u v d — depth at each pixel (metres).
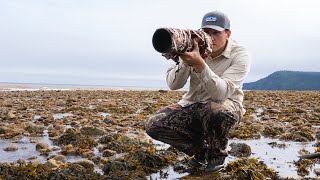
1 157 3.06
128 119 5.51
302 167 2.64
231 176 2.38
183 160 2.79
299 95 12.80
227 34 2.38
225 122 2.42
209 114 2.43
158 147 3.41
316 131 4.45
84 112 6.76
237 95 2.48
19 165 2.58
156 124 2.58
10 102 9.35
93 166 2.69
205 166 2.61
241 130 4.30
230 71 2.38
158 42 1.79
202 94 2.54
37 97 12.19
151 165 2.68
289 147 3.54
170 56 1.92
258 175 2.38
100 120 5.43
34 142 3.72
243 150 3.19
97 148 3.42
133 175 2.34
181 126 2.58
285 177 2.46
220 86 2.21
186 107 2.58
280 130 4.40
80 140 3.62
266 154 3.19
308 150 3.40
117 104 8.83
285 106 8.06
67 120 5.43
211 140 2.49
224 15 2.33
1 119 5.47
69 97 12.19
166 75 2.61
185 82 2.56
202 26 2.34
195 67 2.13
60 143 3.63
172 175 2.48
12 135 4.02
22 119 5.51
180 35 1.82
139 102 9.62
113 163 2.55
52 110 7.31
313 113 6.23
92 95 13.73
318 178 2.45
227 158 2.99
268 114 6.37
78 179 2.30
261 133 4.31
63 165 2.61
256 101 9.68
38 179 2.31
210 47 2.07
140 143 3.51
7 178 2.31
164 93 15.65
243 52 2.43
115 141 3.49
